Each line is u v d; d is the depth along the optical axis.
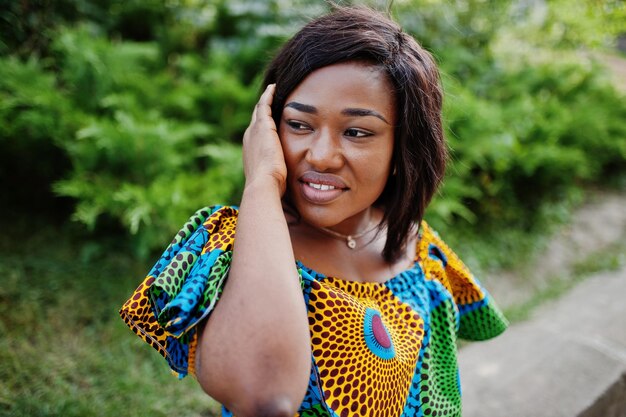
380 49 0.88
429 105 0.98
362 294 0.98
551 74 5.42
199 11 4.49
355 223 1.05
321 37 0.89
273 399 0.70
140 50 3.37
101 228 2.92
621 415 2.31
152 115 3.09
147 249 2.68
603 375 2.28
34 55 3.10
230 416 1.06
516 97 4.84
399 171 0.98
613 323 2.86
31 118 2.67
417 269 1.12
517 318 2.90
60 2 3.38
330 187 0.89
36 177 2.99
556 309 3.06
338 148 0.87
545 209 4.29
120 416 1.91
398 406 0.94
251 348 0.71
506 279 3.48
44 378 1.99
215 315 0.76
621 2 5.60
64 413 1.84
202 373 0.75
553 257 3.83
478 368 2.29
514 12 5.41
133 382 2.07
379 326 0.92
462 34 4.98
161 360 2.23
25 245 2.71
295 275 0.78
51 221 2.95
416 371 1.02
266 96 0.96
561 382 2.21
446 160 1.14
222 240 0.88
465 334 1.37
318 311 0.88
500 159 3.84
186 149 3.22
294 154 0.89
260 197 0.84
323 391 0.85
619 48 8.34
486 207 4.06
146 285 0.88
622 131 5.20
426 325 1.05
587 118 4.83
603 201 4.86
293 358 0.72
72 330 2.27
